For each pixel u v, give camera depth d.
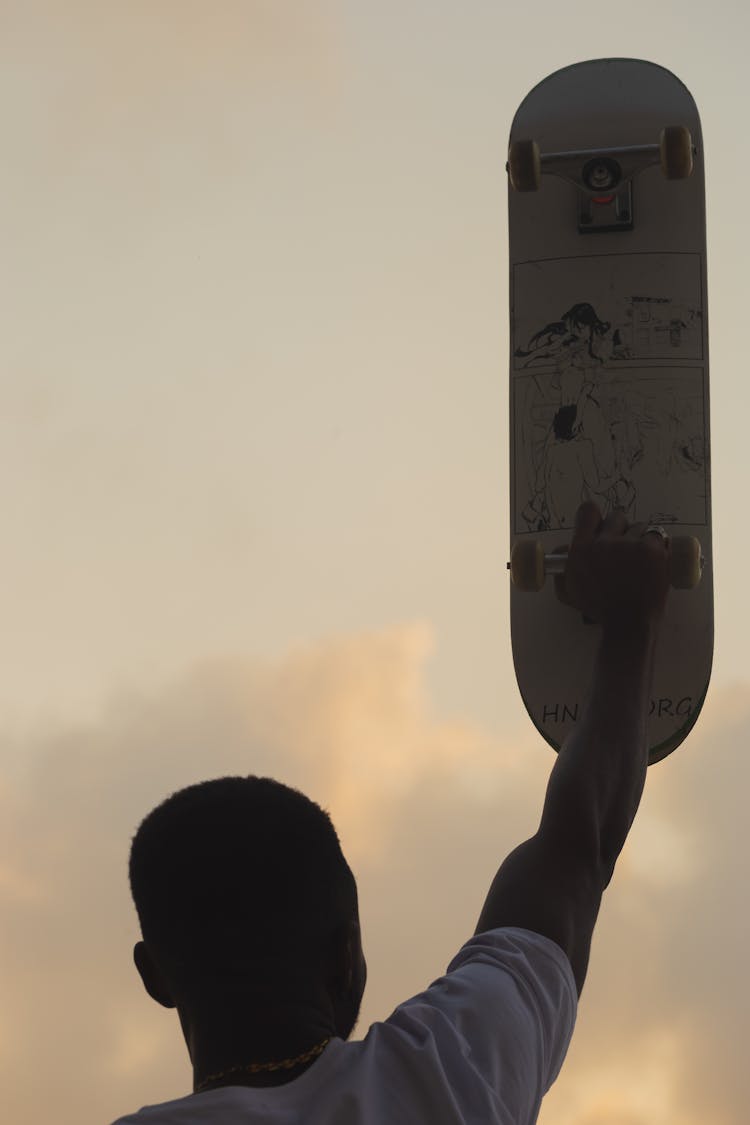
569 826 2.73
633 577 3.18
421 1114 2.18
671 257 6.38
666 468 6.19
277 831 2.33
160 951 2.34
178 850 2.32
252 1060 2.24
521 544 5.09
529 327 6.46
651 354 6.30
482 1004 2.32
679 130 5.67
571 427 6.31
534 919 2.57
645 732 2.97
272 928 2.29
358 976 2.42
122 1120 2.13
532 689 5.67
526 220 6.55
